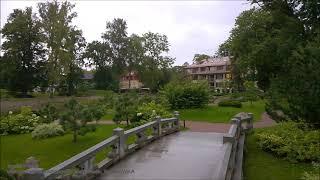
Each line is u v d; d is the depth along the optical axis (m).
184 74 74.75
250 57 20.55
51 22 50.34
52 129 23.64
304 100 12.02
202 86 33.78
